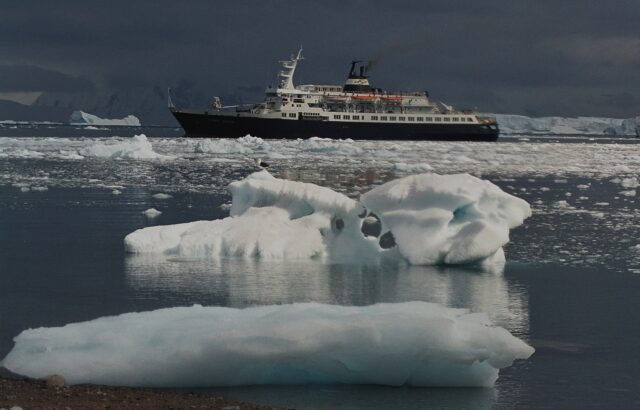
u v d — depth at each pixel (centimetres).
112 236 2230
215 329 1047
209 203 3086
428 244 1856
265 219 1975
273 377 1033
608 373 1120
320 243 1920
